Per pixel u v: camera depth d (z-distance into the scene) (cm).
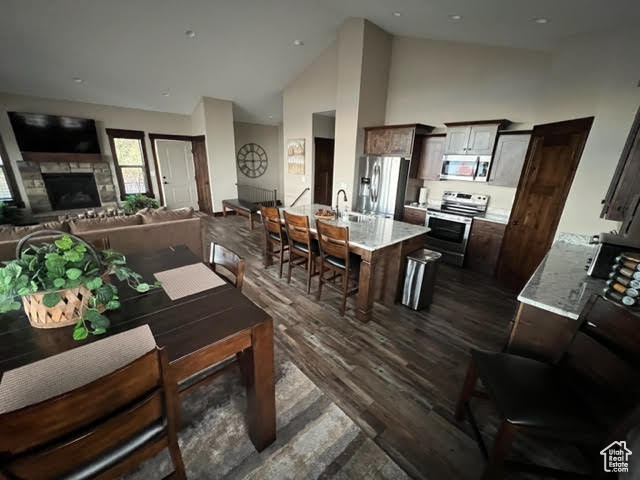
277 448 145
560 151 276
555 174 280
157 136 681
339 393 181
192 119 719
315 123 581
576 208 259
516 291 329
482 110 389
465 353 222
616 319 109
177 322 120
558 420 110
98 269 120
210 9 376
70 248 114
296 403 172
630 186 171
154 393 89
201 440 148
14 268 104
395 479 133
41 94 530
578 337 124
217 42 448
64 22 371
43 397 84
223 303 137
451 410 171
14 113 511
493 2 244
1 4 331
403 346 229
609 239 169
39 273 108
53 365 96
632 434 116
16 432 65
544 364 138
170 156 710
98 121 605
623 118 227
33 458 70
